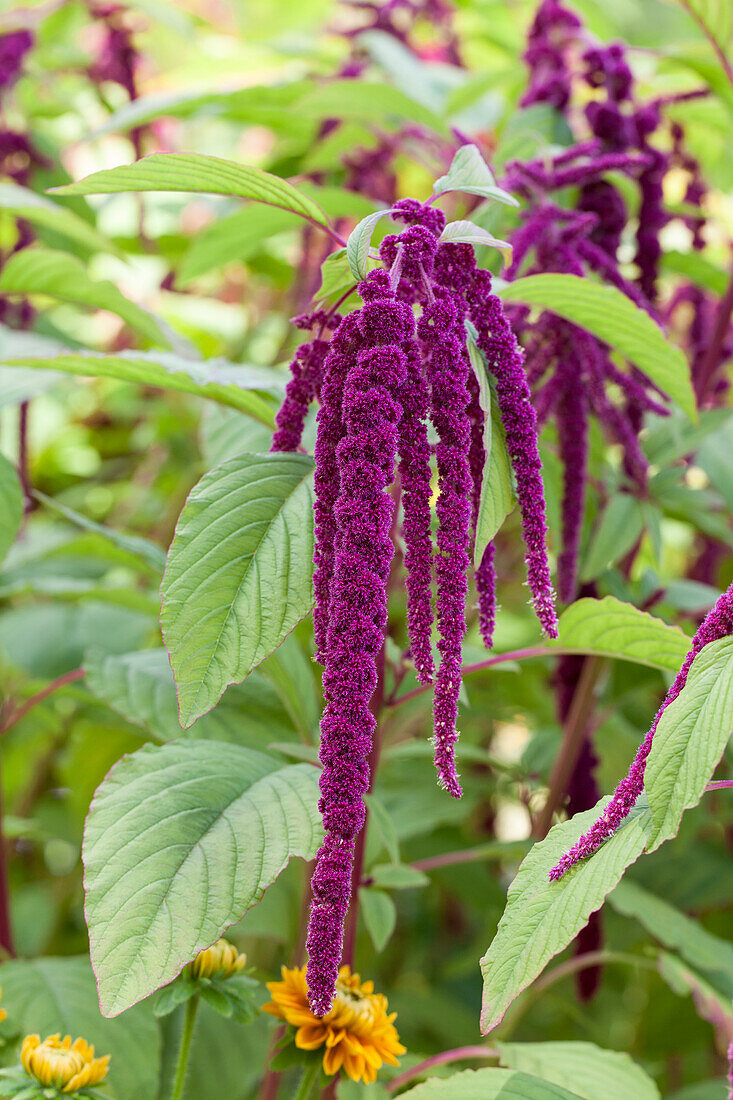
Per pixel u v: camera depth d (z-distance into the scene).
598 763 1.58
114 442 3.06
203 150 2.78
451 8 2.36
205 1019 1.56
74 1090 1.21
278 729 1.45
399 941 2.52
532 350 1.39
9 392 1.57
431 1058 1.40
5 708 1.99
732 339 1.82
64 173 2.01
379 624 1.07
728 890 1.91
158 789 1.21
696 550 2.38
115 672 1.48
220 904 1.15
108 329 2.94
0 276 1.56
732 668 1.09
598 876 1.10
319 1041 1.23
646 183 1.59
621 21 2.47
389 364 1.08
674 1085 2.19
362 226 1.13
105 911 1.15
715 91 1.67
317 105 1.80
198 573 1.14
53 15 2.38
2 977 1.45
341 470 1.08
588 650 1.34
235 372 1.41
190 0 2.89
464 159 1.22
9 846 2.38
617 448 2.00
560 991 1.98
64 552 1.88
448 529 1.10
